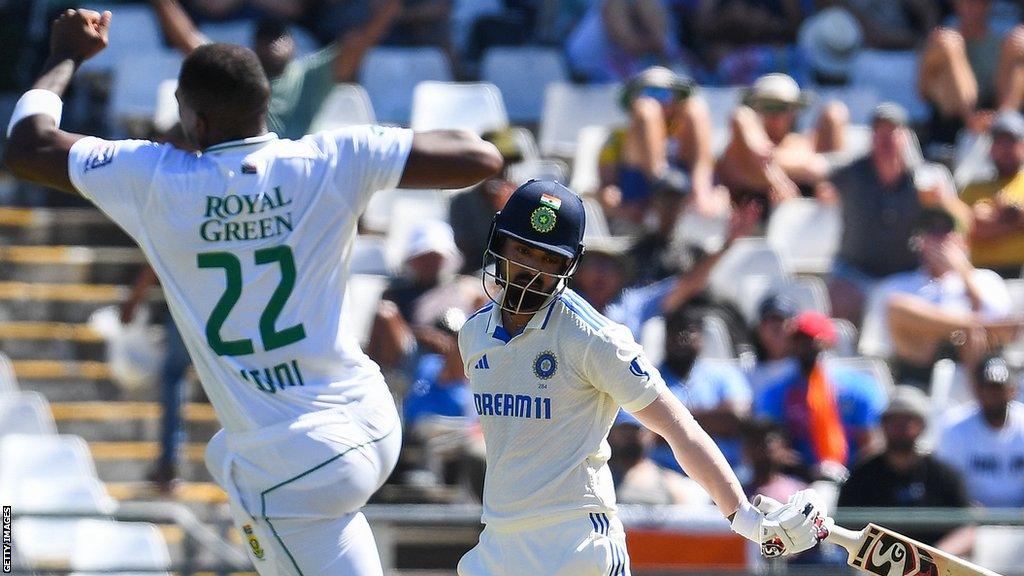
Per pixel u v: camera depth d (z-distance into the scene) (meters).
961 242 34.91
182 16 33.94
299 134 28.64
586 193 36.16
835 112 39.53
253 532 13.94
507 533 14.35
